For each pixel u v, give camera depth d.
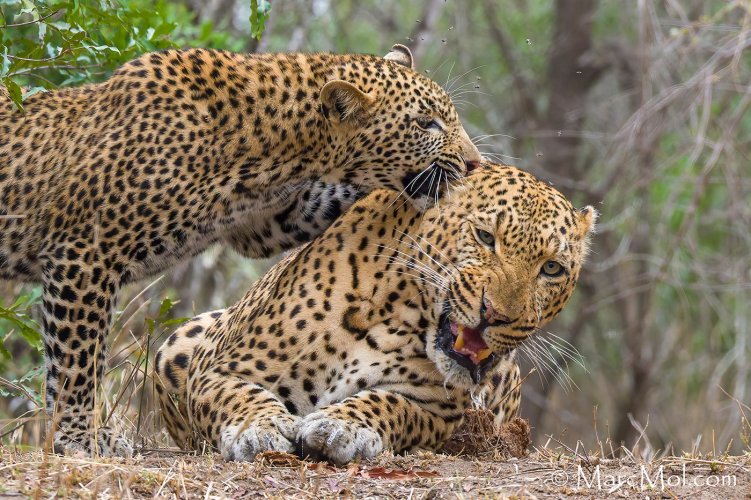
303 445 8.90
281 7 21.34
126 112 11.10
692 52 20.78
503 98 25.80
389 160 11.88
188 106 11.16
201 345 11.22
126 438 10.98
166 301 11.66
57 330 10.73
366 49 24.59
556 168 24.27
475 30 25.47
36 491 7.29
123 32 12.55
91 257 10.80
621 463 9.09
